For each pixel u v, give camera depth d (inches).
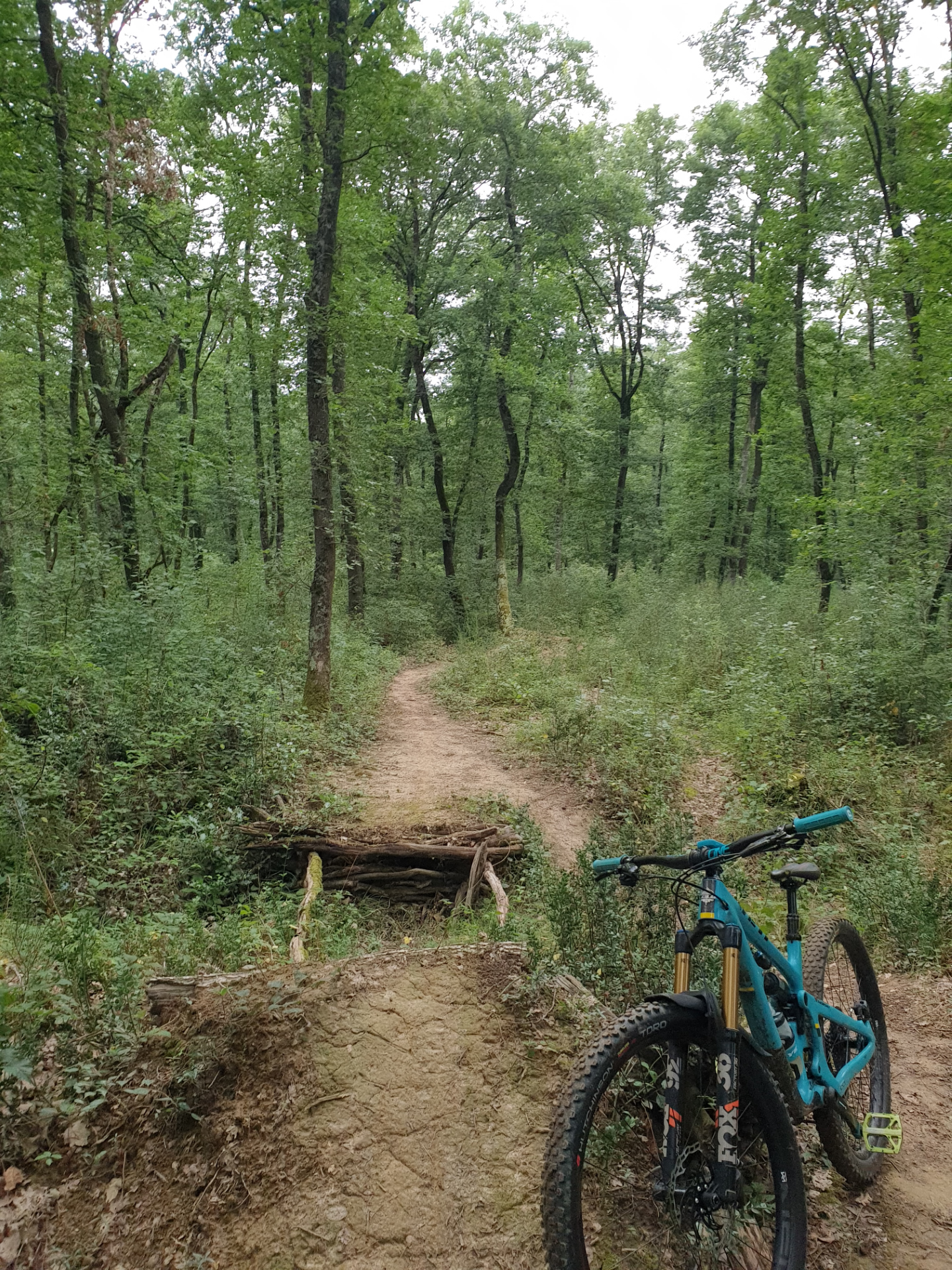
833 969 146.0
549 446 1072.8
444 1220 104.7
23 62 504.7
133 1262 107.5
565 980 141.8
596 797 364.8
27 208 530.0
